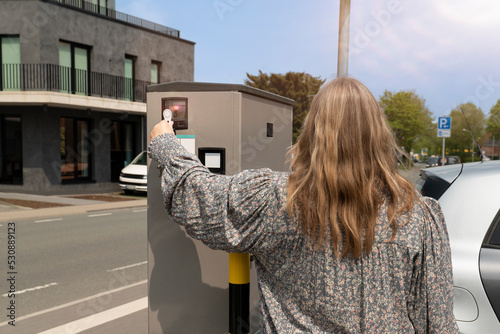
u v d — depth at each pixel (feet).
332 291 3.03
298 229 3.12
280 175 3.38
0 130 48.44
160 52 60.59
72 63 49.93
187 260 6.54
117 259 18.69
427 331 3.09
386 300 2.98
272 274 3.31
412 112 150.10
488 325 5.36
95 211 36.22
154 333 6.81
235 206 3.29
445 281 3.05
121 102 51.80
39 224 28.60
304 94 87.45
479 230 5.90
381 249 3.01
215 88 6.28
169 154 3.85
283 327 3.18
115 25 53.83
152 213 6.63
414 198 3.12
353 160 3.01
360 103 3.12
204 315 6.54
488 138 141.18
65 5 47.83
